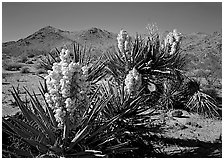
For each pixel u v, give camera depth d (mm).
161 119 7367
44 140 4121
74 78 3906
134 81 5410
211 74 16859
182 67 9789
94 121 4562
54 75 3902
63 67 3869
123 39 7699
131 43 7820
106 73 7672
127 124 5230
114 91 5812
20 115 5598
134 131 5277
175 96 8836
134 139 5332
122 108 5195
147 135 6043
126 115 5188
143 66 7781
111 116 5176
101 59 7660
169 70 8281
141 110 5477
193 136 6418
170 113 8055
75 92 3953
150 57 7945
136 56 7531
